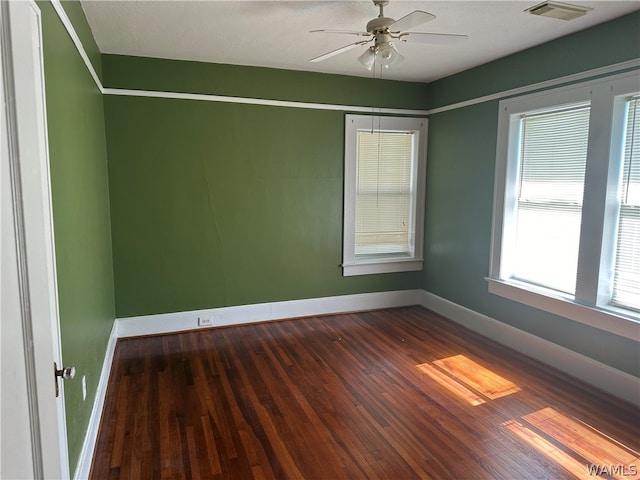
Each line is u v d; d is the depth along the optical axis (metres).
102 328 2.96
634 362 2.80
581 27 2.96
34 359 0.95
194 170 4.02
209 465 2.22
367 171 4.67
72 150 2.11
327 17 2.81
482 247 4.05
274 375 3.23
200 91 3.95
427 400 2.86
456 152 4.34
